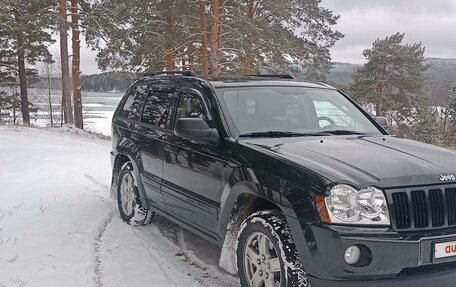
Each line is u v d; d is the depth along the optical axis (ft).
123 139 21.17
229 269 13.85
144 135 19.25
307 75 84.58
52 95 160.56
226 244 13.92
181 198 16.38
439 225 11.15
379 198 10.77
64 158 38.29
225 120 14.83
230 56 74.18
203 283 14.43
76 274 14.61
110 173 32.04
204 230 15.33
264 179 12.28
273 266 11.96
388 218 10.73
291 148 13.01
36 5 82.02
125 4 80.28
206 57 66.44
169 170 17.03
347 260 10.53
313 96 17.54
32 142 50.49
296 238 11.22
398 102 124.67
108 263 15.71
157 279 14.58
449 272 10.95
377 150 13.11
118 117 22.58
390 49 125.70
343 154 12.46
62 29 76.95
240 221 13.66
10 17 85.56
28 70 130.31
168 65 78.13
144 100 20.71
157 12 77.87
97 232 19.01
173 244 18.01
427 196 11.12
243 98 16.01
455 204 11.41
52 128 77.10
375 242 10.43
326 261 10.64
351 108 18.04
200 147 15.23
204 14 66.39
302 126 15.93
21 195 24.40
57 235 18.20
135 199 19.92
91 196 24.73
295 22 84.23
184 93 17.62
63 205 22.66
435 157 12.94
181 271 15.37
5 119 130.72
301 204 11.15
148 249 17.30
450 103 162.09
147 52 78.23
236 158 13.53
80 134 74.84
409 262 10.59
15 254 15.98
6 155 38.50
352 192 10.73
